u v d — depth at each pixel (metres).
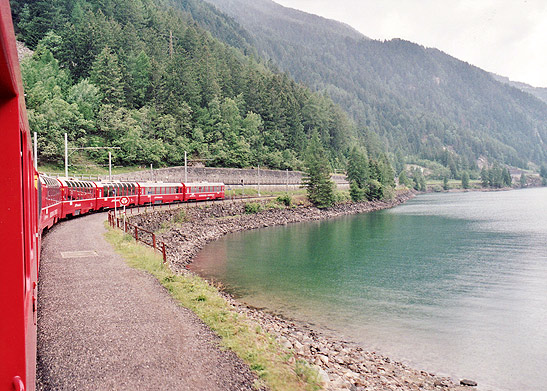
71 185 39.12
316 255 48.53
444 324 25.55
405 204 144.25
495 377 18.67
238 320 14.77
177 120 123.25
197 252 47.94
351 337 22.94
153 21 172.62
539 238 61.50
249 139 139.25
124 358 10.41
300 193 116.31
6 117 3.79
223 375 10.05
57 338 11.45
